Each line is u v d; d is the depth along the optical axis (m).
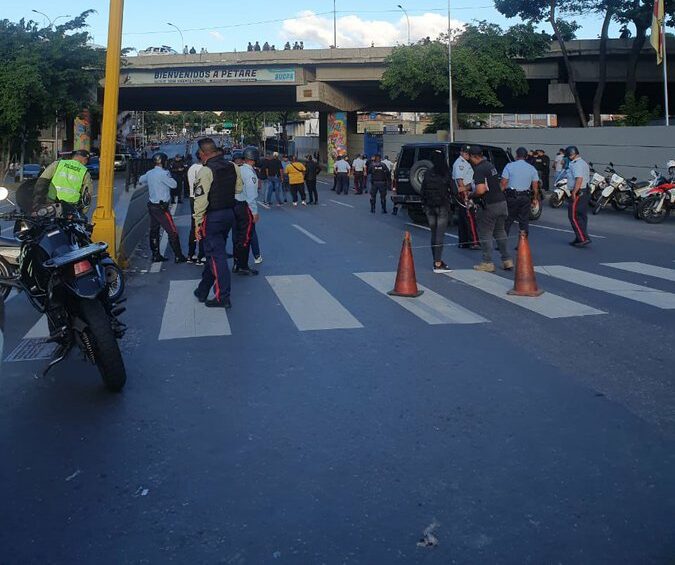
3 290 9.86
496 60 42.19
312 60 49.34
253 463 4.66
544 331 7.78
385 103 55.75
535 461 4.64
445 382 6.16
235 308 9.02
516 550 3.63
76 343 6.09
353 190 34.97
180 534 3.82
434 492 4.24
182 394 5.95
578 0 37.78
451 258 12.99
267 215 21.80
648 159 25.02
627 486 4.29
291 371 6.50
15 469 4.63
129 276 11.50
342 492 4.25
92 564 3.57
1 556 3.65
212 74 51.44
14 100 45.31
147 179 12.77
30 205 9.01
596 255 13.12
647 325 8.00
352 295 9.72
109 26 11.08
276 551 3.65
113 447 4.94
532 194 13.62
